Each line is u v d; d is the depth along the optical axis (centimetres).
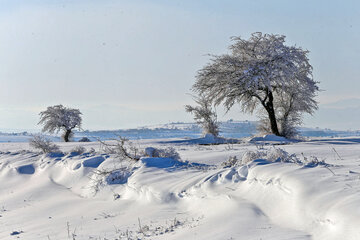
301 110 3812
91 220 987
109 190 1311
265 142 3012
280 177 768
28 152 2469
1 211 1376
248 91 3647
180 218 824
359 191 598
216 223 691
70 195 1453
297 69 3600
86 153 2009
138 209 1011
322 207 595
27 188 1730
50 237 853
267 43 3759
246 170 925
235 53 3897
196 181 1011
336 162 1114
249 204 751
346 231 501
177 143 3161
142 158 1430
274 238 557
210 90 3734
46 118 5994
